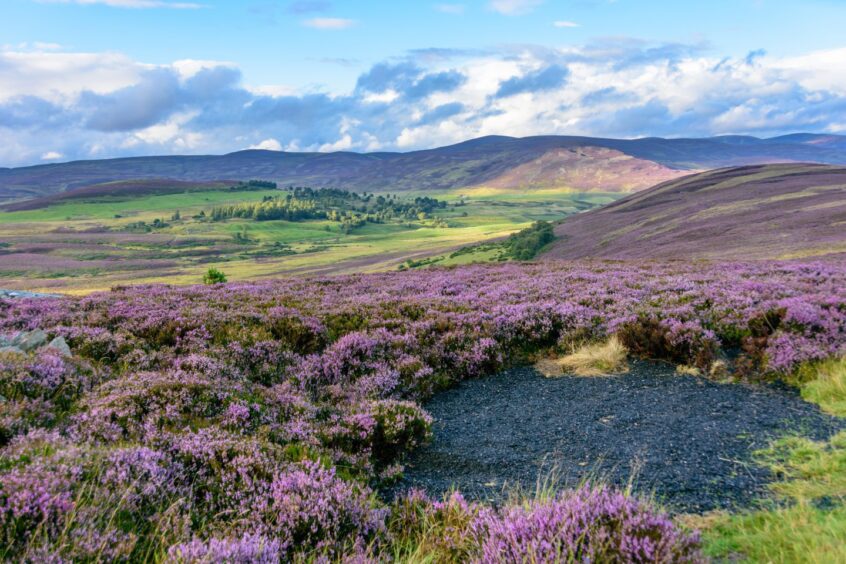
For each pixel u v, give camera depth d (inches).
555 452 287.0
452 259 6515.8
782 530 179.5
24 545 135.6
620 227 4918.8
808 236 2343.8
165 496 181.2
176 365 379.6
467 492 243.0
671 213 4714.6
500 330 514.9
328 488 198.8
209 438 235.8
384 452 290.4
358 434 288.0
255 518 176.4
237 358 422.0
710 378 395.5
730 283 678.5
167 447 226.7
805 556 159.6
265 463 214.5
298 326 509.7
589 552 141.3
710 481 239.3
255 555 145.9
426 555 172.2
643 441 293.3
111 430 245.1
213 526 171.8
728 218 3597.4
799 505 198.7
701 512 212.1
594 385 401.7
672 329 448.8
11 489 151.6
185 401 288.8
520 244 5570.9
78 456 183.5
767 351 403.5
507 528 160.6
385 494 243.1
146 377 321.1
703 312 503.5
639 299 612.7
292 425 289.6
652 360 446.3
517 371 455.2
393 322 552.1
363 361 446.0
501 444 303.6
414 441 298.2
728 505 215.8
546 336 510.3
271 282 1047.6
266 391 348.2
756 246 2396.7
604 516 157.8
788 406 331.0
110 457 190.9
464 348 474.9
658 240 3518.7
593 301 616.4
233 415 281.0
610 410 347.6
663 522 149.1
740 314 482.0
